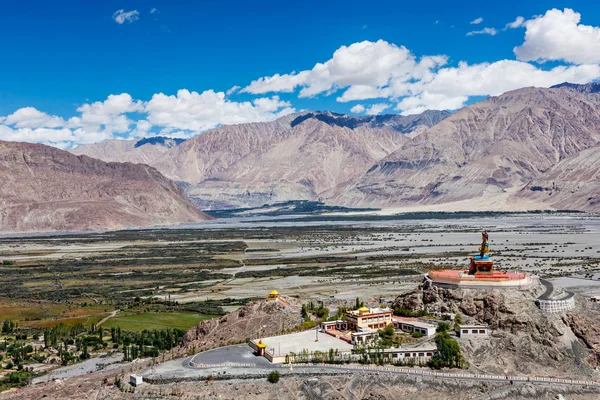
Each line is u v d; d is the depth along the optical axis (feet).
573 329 607.37
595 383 538.06
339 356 577.02
